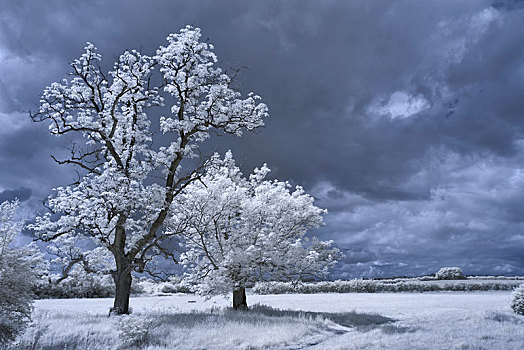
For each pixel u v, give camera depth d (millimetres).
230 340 12922
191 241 23375
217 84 21828
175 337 13430
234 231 22844
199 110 21812
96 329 14656
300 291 49875
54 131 20172
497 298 32406
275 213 22844
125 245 21078
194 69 21609
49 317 17812
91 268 20234
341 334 15648
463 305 25031
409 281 52312
